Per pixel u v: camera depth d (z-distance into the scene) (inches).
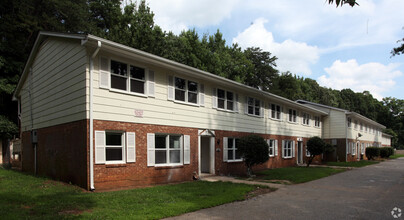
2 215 245.3
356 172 742.5
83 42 379.9
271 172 692.1
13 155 789.2
